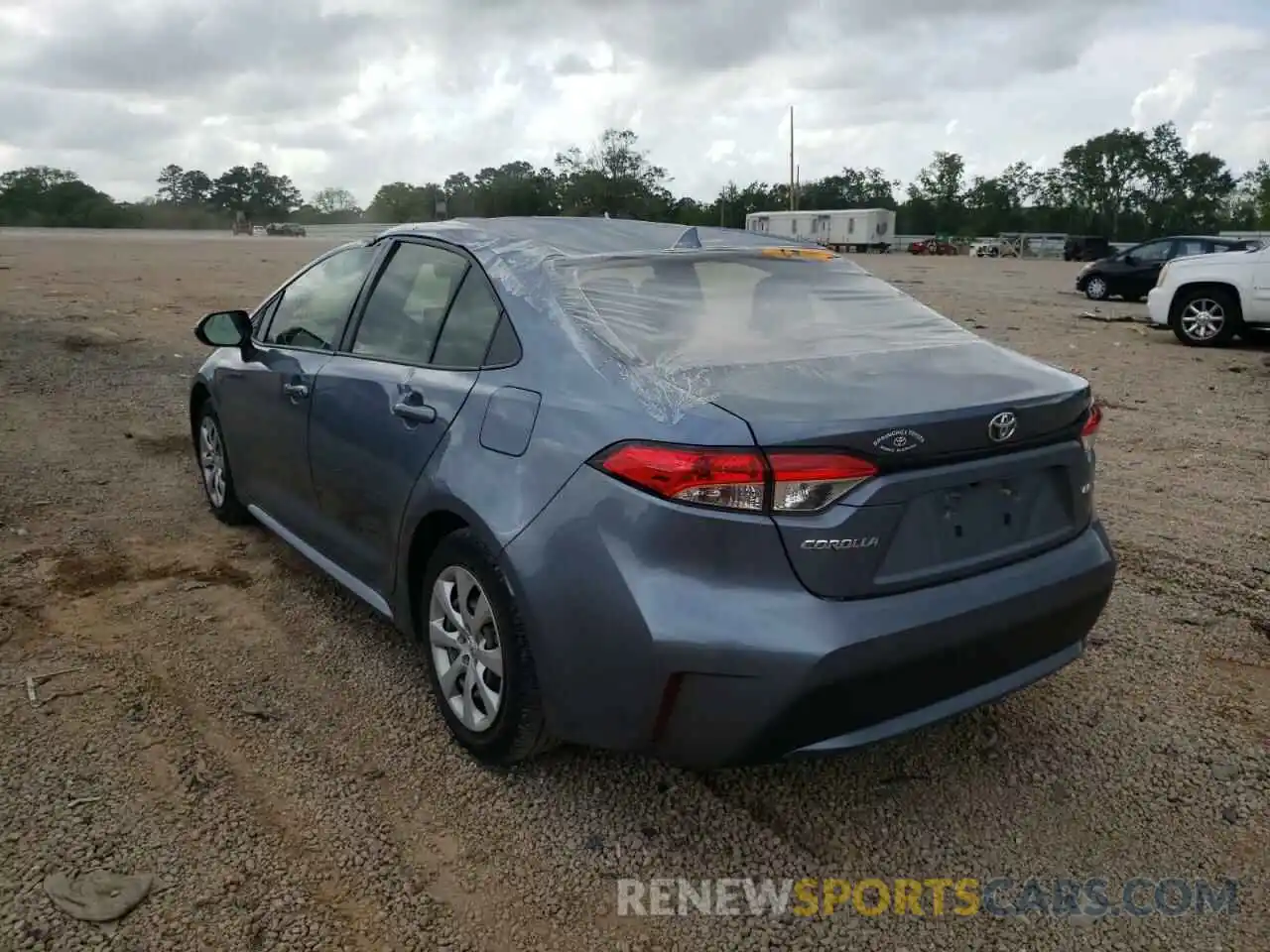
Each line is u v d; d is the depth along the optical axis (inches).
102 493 225.8
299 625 162.1
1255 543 203.5
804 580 97.7
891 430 98.3
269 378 170.7
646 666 99.4
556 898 102.3
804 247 154.5
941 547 105.0
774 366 112.3
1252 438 294.4
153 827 110.1
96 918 96.3
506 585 112.1
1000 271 1534.2
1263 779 124.2
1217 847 112.2
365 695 140.4
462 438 120.6
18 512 210.1
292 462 165.2
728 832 113.3
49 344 410.6
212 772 121.0
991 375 115.3
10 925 94.9
